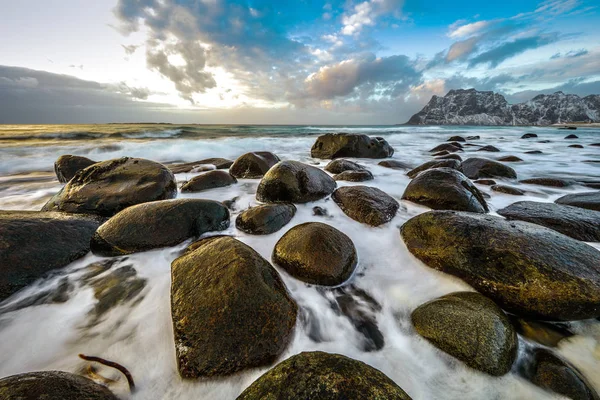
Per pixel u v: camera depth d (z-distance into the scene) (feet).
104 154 34.88
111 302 8.04
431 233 9.70
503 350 5.87
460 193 13.32
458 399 5.50
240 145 43.78
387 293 8.41
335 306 7.96
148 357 6.19
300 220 13.15
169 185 15.29
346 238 9.75
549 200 16.87
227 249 7.84
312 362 5.13
